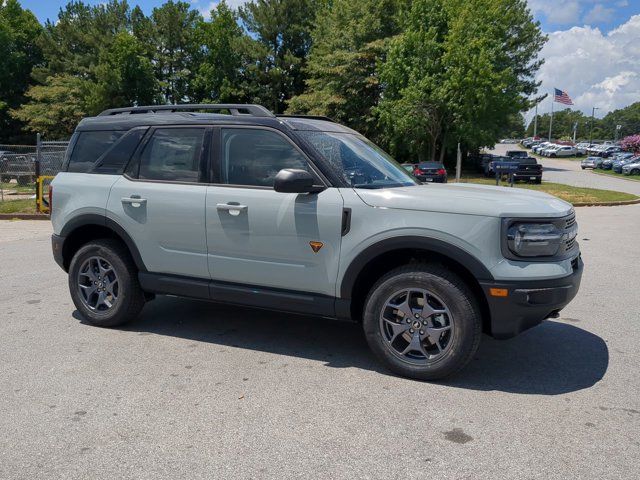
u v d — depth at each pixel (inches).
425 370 153.9
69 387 150.9
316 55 1713.8
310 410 137.6
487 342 191.5
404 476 108.9
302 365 168.6
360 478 108.3
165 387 151.3
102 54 1781.5
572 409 138.9
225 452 118.0
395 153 1616.6
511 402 142.7
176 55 1996.8
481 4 1395.2
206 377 158.4
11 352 177.8
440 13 1417.3
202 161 182.9
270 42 1921.8
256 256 172.7
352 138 192.9
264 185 172.7
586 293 261.6
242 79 1945.1
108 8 2005.4
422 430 127.5
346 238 159.2
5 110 2006.6
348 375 160.6
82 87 1754.4
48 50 1952.5
